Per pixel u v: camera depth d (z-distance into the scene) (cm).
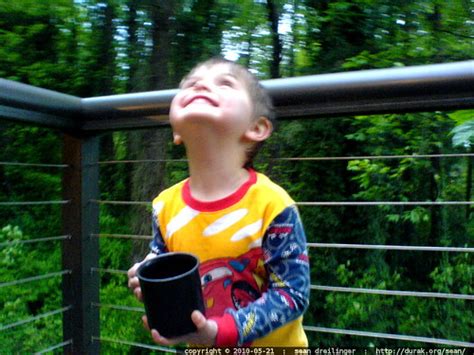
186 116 74
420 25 423
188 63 465
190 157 80
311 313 453
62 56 509
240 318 68
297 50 461
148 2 463
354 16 434
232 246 76
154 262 70
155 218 89
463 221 458
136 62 484
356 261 456
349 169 426
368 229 450
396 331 438
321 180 455
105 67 504
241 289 76
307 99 100
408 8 420
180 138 80
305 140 453
